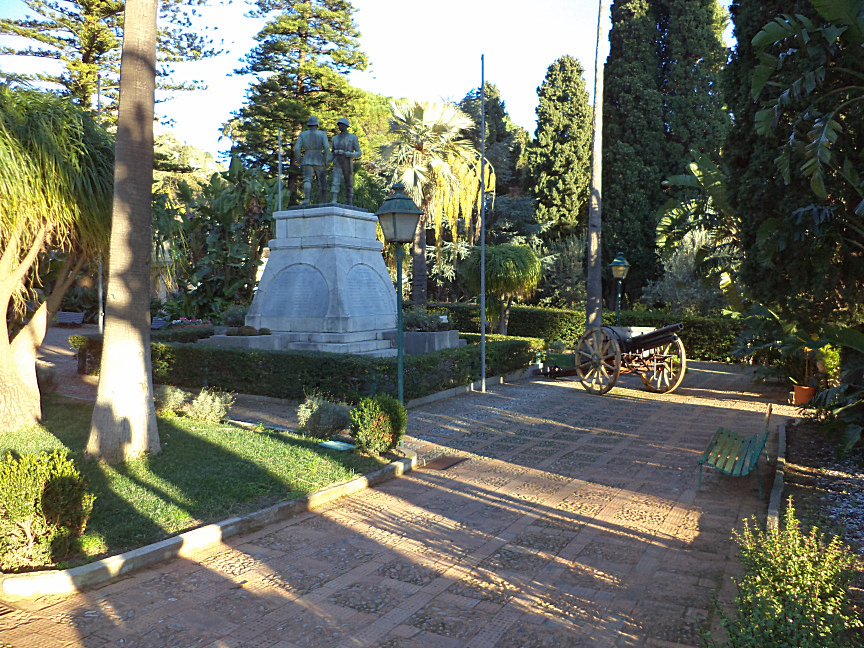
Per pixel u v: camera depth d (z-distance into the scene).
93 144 9.69
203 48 27.27
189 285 26.27
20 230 9.10
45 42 24.56
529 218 40.28
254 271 26.22
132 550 5.36
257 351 13.61
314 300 16.20
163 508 6.33
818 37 8.59
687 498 7.41
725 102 11.61
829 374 13.02
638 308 30.75
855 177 8.65
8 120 8.38
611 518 6.70
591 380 17.66
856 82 8.98
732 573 5.29
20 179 8.20
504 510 6.94
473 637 4.24
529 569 5.38
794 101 9.34
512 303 35.00
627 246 33.75
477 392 15.49
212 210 24.94
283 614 4.52
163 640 4.14
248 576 5.15
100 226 9.61
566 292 36.06
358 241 17.05
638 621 4.48
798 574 3.56
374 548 5.80
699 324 24.50
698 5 33.84
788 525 3.99
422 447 9.84
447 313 30.09
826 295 9.77
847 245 9.45
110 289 7.98
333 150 16.66
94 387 14.32
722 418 12.53
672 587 5.03
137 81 7.94
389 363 12.60
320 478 7.55
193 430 9.78
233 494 6.80
